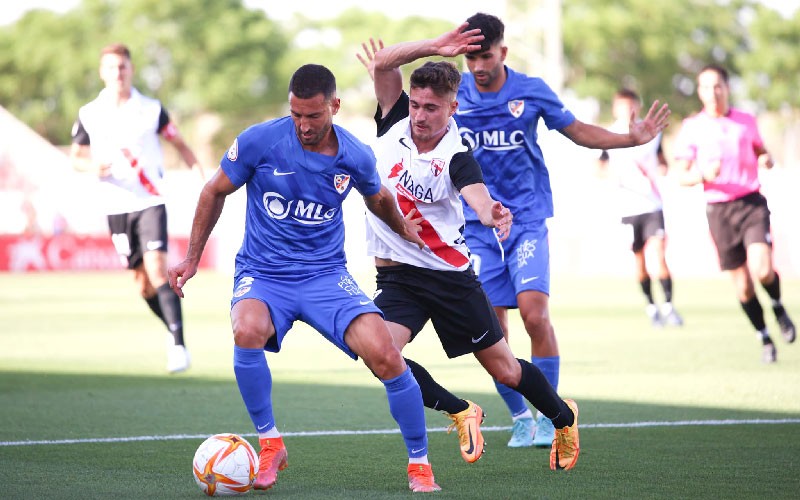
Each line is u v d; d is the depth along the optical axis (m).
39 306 60.78
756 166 35.16
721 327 47.06
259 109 171.75
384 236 19.22
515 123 22.55
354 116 181.25
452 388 30.22
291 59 173.00
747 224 35.00
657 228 47.16
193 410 26.20
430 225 18.92
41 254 96.56
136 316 54.81
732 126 35.28
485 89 22.67
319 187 17.30
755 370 33.06
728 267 35.44
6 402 27.48
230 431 23.20
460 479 18.19
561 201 85.50
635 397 27.75
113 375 33.25
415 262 18.98
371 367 17.27
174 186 90.62
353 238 88.75
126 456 20.19
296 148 17.11
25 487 17.31
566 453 18.94
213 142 171.12
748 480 17.83
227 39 168.38
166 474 18.47
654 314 47.75
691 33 159.38
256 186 17.50
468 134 22.80
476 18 22.11
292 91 16.38
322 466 19.36
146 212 34.06
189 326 50.47
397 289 19.25
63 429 23.36
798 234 77.25
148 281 34.91
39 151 97.69
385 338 17.23
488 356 19.05
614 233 84.62
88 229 97.12
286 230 17.64
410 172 18.72
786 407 26.02
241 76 167.12
